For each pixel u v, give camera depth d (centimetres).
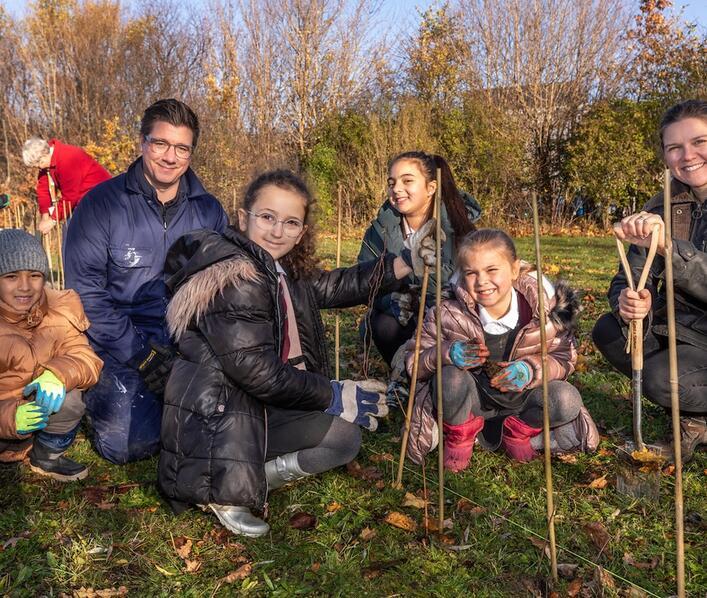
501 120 1952
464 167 1895
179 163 338
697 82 1764
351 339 551
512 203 1920
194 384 259
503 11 2078
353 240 1555
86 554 245
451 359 294
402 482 303
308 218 297
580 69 2028
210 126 1833
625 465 305
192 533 262
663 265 285
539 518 271
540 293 216
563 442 320
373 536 260
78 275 340
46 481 304
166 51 2512
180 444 257
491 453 330
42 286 293
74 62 2442
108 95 2458
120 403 326
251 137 2023
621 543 254
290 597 225
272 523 271
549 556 245
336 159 1891
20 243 283
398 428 363
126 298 345
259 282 258
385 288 326
